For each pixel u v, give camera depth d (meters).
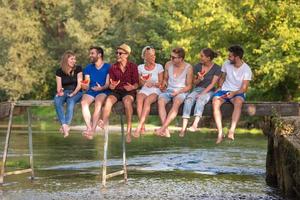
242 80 14.41
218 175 17.47
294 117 14.56
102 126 14.41
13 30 56.81
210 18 36.41
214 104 14.30
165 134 14.25
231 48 14.41
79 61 55.97
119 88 14.47
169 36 50.16
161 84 14.57
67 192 14.46
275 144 14.54
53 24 59.62
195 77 14.76
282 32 32.75
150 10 55.59
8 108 15.64
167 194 14.31
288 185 13.13
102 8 56.03
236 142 27.95
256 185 15.62
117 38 54.16
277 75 33.28
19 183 15.74
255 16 35.94
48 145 26.42
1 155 22.03
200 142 27.98
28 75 57.56
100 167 18.92
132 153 23.12
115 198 13.76
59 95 14.62
